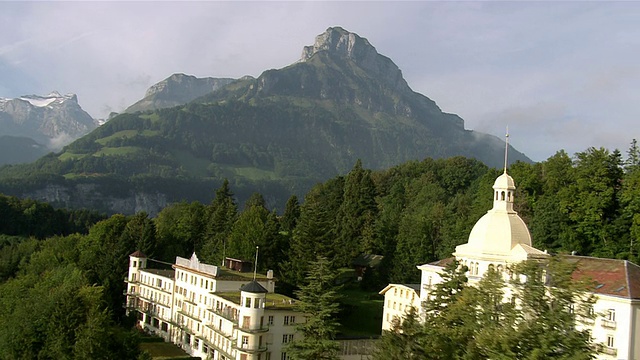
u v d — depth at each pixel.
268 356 83.38
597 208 99.06
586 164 105.94
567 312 39.06
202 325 97.81
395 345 43.75
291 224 170.50
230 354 85.12
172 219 186.88
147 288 120.12
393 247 130.62
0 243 194.12
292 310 85.50
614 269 69.62
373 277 128.00
